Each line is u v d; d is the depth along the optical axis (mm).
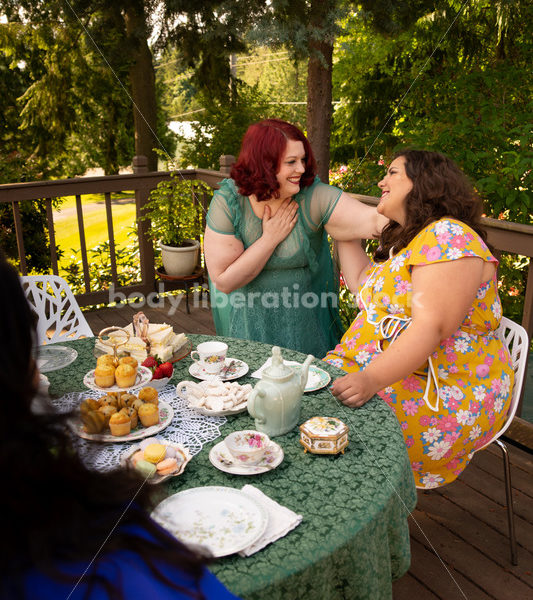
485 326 1699
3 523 426
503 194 3912
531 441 2434
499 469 2334
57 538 438
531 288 2293
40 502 439
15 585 428
